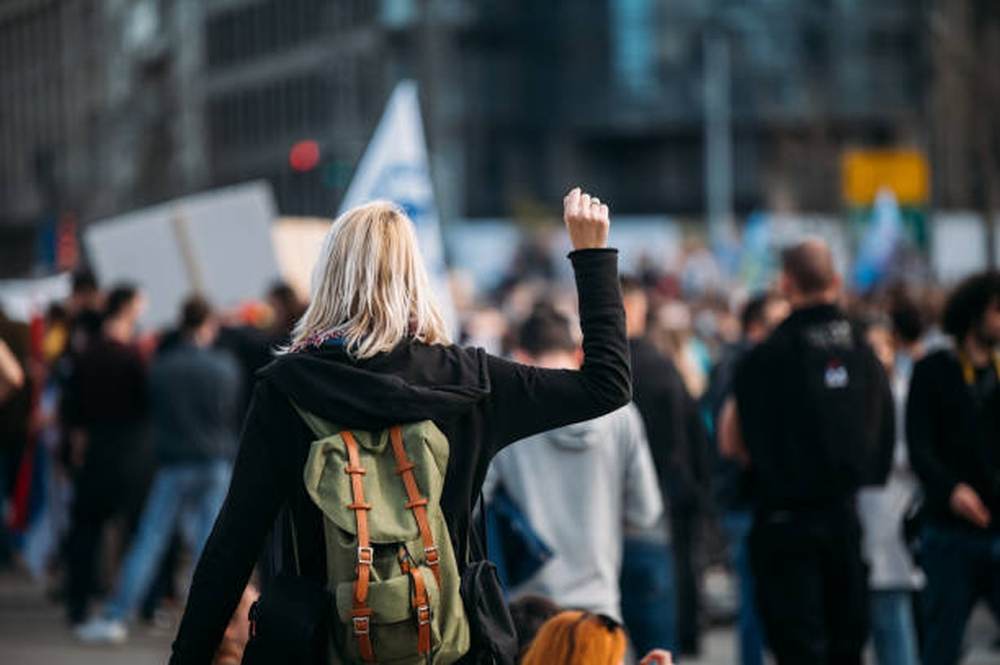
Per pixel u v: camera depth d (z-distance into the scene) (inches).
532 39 7460.6
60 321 1343.5
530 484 622.8
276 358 357.4
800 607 658.2
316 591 343.9
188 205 1396.4
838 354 658.8
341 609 336.2
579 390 360.5
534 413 359.9
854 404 657.6
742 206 7140.8
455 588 342.6
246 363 1072.2
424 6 2492.6
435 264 1040.8
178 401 1090.1
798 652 656.4
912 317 888.3
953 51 2940.5
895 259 1982.0
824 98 6968.5
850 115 7007.9
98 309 1240.2
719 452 895.1
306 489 345.7
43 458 1268.5
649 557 684.1
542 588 620.4
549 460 623.8
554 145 7495.1
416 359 353.7
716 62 7155.5
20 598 1283.2
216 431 1093.1
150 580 1159.6
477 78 7372.1
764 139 7180.1
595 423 623.8
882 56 7057.1
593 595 623.2
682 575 911.7
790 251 669.9
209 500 1091.3
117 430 1103.6
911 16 7042.3
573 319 750.5
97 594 1221.1
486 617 349.7
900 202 2176.4
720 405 908.6
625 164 7593.5
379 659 339.3
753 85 7111.2
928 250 2158.0
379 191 1039.6
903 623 732.0
